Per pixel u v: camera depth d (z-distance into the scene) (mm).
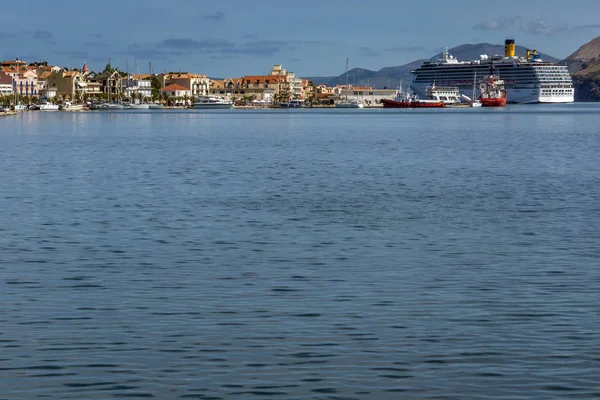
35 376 26578
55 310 33969
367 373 26906
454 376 26688
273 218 58281
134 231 52875
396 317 33062
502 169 96812
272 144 148375
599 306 34906
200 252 46156
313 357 28359
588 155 119062
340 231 53062
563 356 28500
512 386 25875
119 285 38312
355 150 131000
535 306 34844
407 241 49688
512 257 45062
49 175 88438
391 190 75062
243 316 33125
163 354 28609
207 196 70375
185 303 35125
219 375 26703
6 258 44312
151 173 91000
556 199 69000
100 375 26688
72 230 53156
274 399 24875
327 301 35500
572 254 45875
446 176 88375
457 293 37031
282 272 41156
